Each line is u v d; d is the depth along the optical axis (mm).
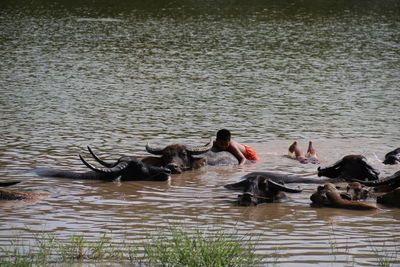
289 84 74125
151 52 98188
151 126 51719
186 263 22969
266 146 46656
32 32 117000
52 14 143125
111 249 24906
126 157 38062
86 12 147750
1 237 26328
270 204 32688
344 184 37125
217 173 39875
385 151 45156
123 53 96812
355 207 31875
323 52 101750
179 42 109125
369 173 37438
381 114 58125
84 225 28219
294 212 31125
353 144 47031
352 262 23844
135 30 122375
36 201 32094
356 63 91375
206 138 48031
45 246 25125
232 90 69562
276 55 97812
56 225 28141
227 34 119312
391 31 127688
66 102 61094
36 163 39750
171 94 66625
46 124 51344
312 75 80812
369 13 154750
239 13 150250
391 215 30750
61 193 33781
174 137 48094
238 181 37344
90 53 96125
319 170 38562
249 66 87250
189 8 156625
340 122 54656
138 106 60000
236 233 27234
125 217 29609
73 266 22922
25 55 92750
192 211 30906
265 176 34656
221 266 22516
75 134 48125
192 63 88875
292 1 172625
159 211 30812
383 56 98438
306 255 24578
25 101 61062
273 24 134375
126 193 34219
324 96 66938
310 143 43812
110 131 49531
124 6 158500
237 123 53750
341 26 133500
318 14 151625
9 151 42531
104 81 73875
